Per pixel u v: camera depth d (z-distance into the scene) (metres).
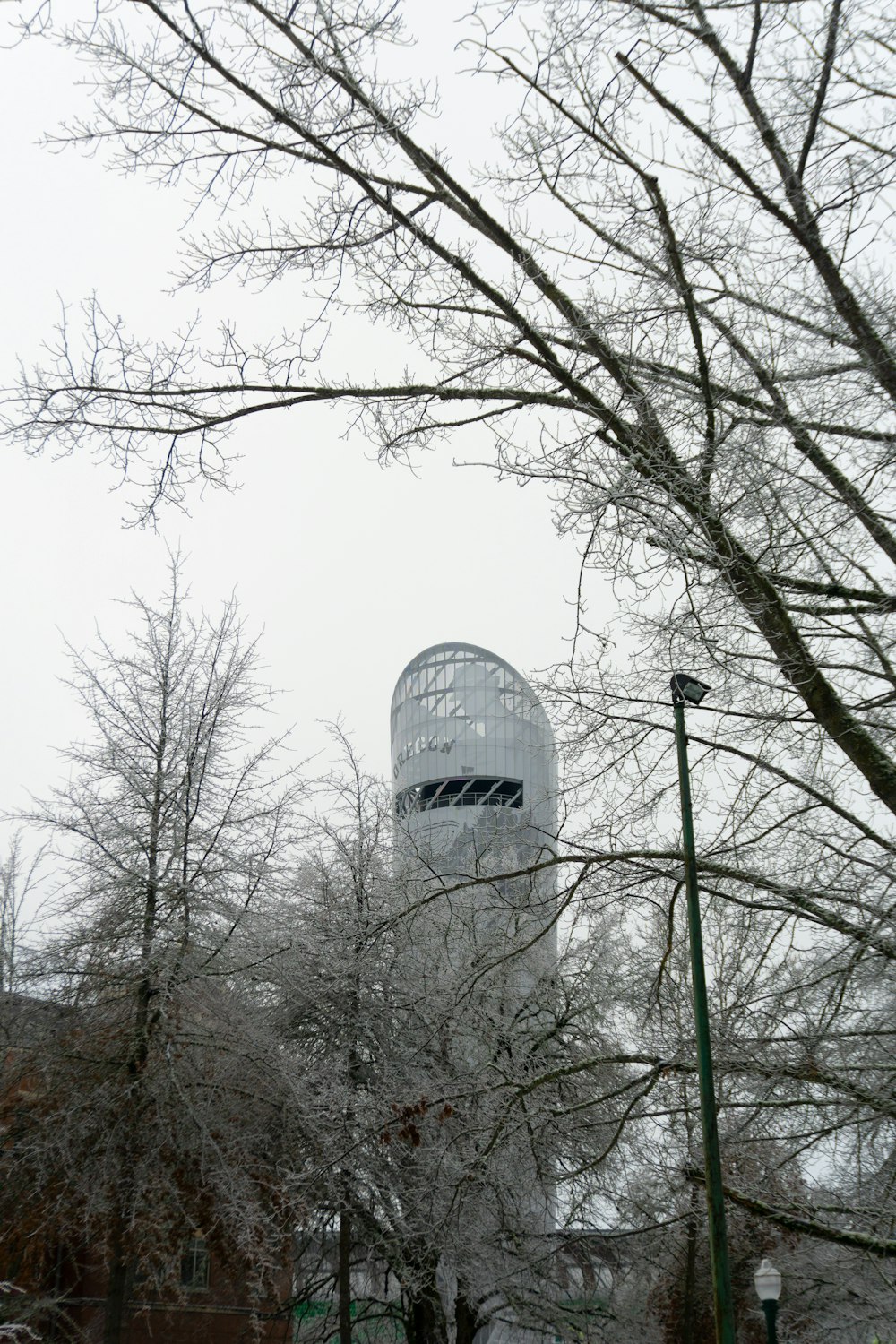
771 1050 12.47
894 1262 13.09
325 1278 22.47
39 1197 18.42
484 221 11.80
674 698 12.21
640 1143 17.55
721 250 11.73
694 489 11.38
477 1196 17.88
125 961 19.88
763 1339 24.14
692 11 10.63
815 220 11.24
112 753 21.42
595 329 11.98
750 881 12.05
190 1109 18.19
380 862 23.31
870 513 11.99
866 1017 12.41
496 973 18.80
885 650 12.66
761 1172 15.88
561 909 13.66
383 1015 21.11
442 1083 18.31
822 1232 11.51
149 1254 17.78
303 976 21.33
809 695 11.68
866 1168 12.35
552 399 12.44
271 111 10.97
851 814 12.30
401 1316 22.52
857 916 12.16
